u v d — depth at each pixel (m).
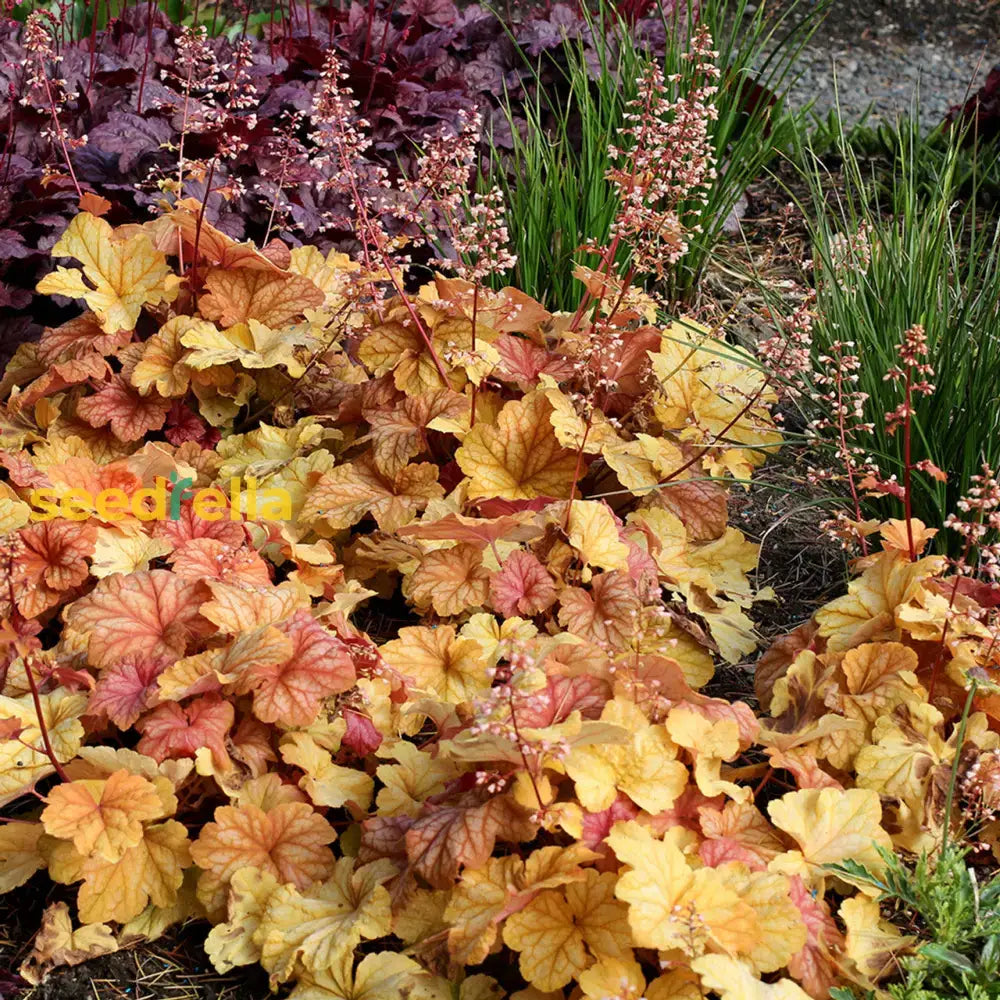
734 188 1.95
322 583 1.41
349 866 1.24
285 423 1.56
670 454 1.48
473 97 1.95
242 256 1.51
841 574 1.55
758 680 1.41
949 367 1.48
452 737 1.26
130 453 1.52
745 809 1.26
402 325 1.49
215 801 1.29
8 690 1.31
